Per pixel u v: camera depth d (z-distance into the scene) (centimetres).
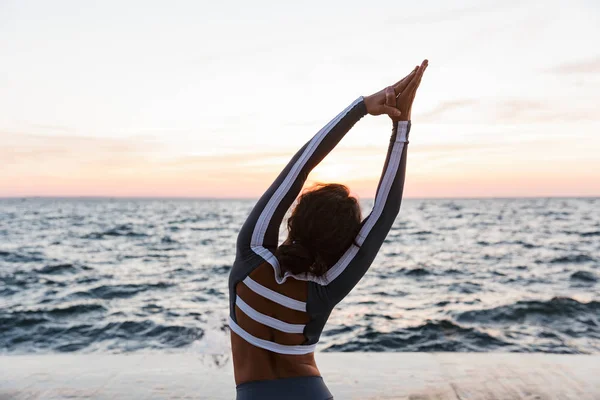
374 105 125
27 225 5869
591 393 274
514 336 922
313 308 119
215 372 307
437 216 8331
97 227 5550
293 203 126
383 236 122
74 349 874
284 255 119
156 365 319
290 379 118
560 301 1191
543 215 8425
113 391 280
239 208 15250
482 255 2605
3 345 903
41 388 284
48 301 1340
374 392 277
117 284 1689
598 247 2958
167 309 1228
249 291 120
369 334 954
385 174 126
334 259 123
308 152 124
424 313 1145
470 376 298
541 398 269
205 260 2527
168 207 16300
